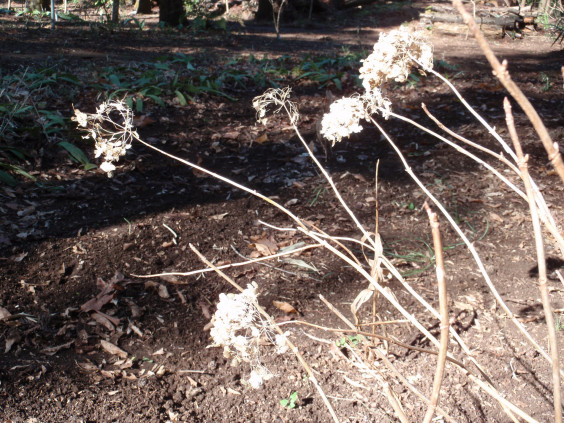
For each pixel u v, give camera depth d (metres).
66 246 3.41
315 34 13.08
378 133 5.61
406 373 2.60
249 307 1.33
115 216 3.79
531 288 3.25
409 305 3.07
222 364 2.67
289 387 2.53
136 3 17.05
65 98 5.67
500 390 2.52
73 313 2.91
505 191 4.41
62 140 4.72
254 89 6.89
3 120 4.72
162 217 3.81
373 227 3.88
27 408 2.30
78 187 4.13
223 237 3.68
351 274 3.34
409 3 17.33
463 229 3.87
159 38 11.13
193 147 5.04
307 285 3.23
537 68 8.98
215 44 10.70
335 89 7.12
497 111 6.34
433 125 5.84
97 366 2.59
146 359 2.67
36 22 12.42
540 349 1.40
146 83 6.24
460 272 3.38
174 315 2.97
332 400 2.46
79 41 9.93
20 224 3.58
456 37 12.12
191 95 6.28
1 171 4.02
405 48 1.62
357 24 15.12
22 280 3.08
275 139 5.35
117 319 2.87
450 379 2.57
